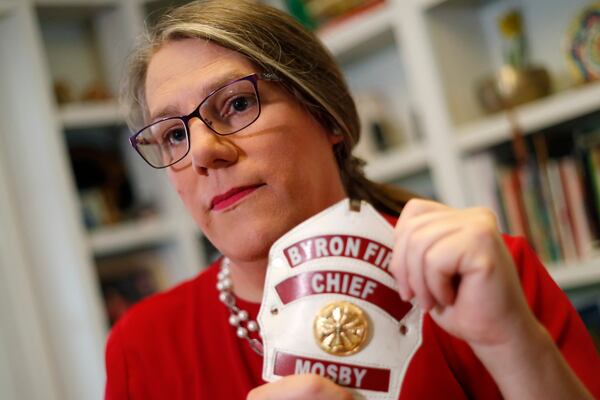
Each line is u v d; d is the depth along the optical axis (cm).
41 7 214
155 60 75
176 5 81
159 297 96
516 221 168
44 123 203
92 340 204
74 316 207
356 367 54
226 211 69
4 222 203
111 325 220
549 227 163
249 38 71
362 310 55
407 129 221
